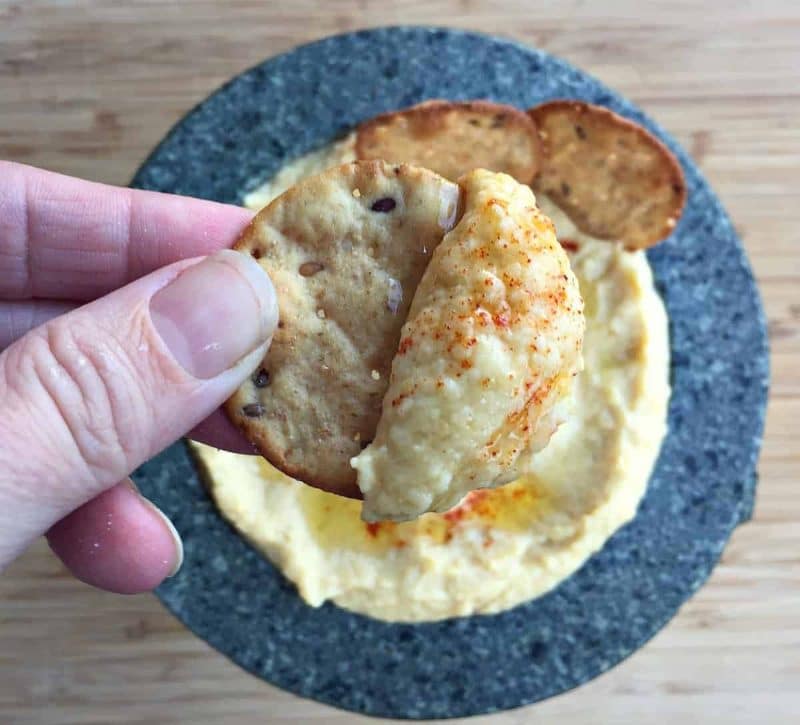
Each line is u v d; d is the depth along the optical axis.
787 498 0.18
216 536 0.15
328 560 0.15
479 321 0.10
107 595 0.18
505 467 0.10
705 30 0.19
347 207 0.11
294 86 0.16
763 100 0.19
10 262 0.14
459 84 0.16
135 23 0.18
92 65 0.18
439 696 0.15
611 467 0.16
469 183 0.11
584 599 0.16
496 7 0.19
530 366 0.10
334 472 0.11
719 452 0.16
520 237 0.10
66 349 0.10
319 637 0.15
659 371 0.16
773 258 0.19
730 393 0.16
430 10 0.18
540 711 0.18
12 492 0.10
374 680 0.15
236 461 0.16
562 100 0.16
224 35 0.18
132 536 0.13
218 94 0.16
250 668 0.15
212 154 0.16
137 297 0.10
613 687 0.18
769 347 0.17
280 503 0.16
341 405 0.11
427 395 0.10
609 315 0.16
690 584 0.16
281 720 0.18
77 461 0.10
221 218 0.14
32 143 0.18
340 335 0.11
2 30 0.18
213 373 0.10
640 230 0.16
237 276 0.10
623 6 0.19
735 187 0.19
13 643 0.18
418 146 0.15
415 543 0.16
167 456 0.15
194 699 0.18
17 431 0.10
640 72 0.19
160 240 0.14
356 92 0.16
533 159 0.16
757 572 0.18
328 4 0.18
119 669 0.18
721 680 0.18
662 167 0.15
